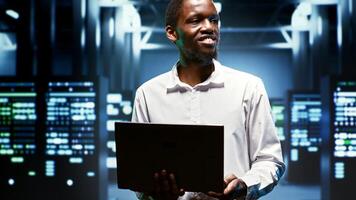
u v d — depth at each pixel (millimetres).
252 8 17922
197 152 1549
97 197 8883
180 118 1800
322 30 14891
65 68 22047
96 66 11164
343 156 8773
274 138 1777
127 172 1653
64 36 20109
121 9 15477
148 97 1877
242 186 1569
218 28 1757
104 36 15008
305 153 12914
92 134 8891
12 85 8961
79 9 11016
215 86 1781
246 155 1777
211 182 1553
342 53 10789
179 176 1584
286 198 10461
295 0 14719
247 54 23625
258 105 1775
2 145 9016
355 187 8734
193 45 1706
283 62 23578
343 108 8742
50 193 8953
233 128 1748
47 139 8961
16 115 8984
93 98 8883
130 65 18984
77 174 8938
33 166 8992
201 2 1704
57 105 8938
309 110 12758
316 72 15266
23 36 11508
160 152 1590
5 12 14547
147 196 1796
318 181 12945
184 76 1854
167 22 1812
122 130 1628
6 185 9008
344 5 10828
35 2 11453
